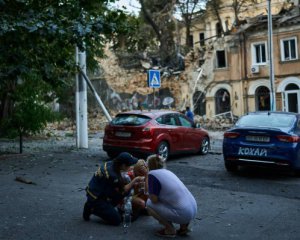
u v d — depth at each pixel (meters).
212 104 35.59
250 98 33.22
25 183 8.88
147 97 40.59
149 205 5.44
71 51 15.43
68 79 15.66
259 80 32.56
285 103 31.33
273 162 9.28
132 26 13.24
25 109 15.41
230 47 34.22
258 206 7.13
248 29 32.97
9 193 7.86
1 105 19.58
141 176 6.14
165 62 42.91
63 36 11.39
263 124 9.95
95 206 5.86
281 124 9.79
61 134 24.02
